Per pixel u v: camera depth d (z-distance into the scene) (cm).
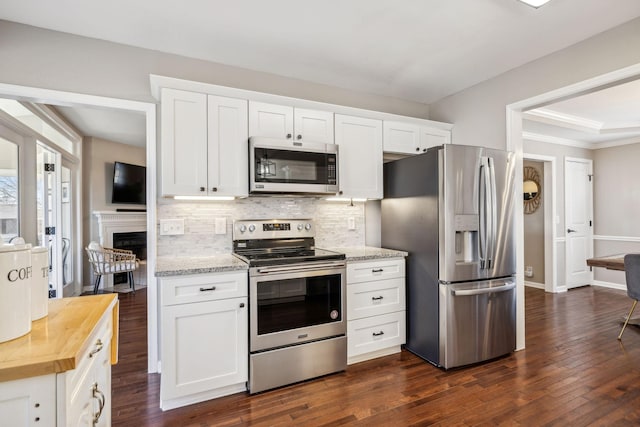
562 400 207
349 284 256
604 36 228
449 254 248
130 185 557
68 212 449
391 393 217
